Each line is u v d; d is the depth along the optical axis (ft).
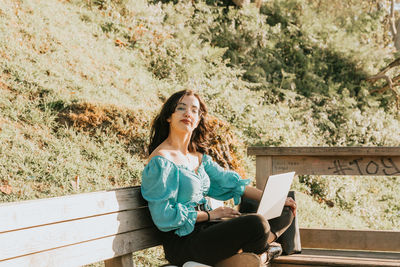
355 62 42.73
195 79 28.55
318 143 31.37
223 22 39.55
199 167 10.42
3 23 21.53
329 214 21.66
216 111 26.02
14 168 14.34
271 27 41.04
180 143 10.19
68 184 14.71
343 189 24.84
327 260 10.61
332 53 42.57
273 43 39.60
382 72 41.16
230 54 36.42
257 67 36.52
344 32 44.29
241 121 26.35
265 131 26.55
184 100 10.21
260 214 8.97
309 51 42.63
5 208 6.29
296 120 32.35
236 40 37.42
